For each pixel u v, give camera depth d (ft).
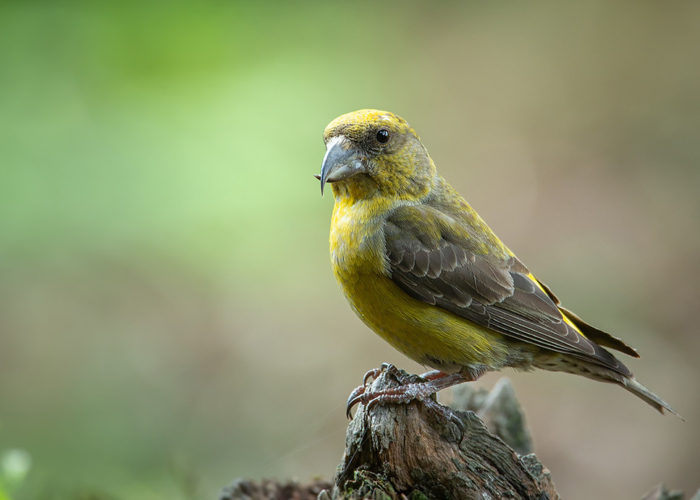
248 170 49.11
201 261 48.32
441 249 22.84
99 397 44.91
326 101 53.57
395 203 23.38
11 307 46.70
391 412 19.88
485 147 60.70
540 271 53.06
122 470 36.96
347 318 48.60
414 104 62.18
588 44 67.51
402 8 65.05
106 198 47.47
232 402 44.98
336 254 23.24
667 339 48.21
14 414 43.37
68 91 50.49
